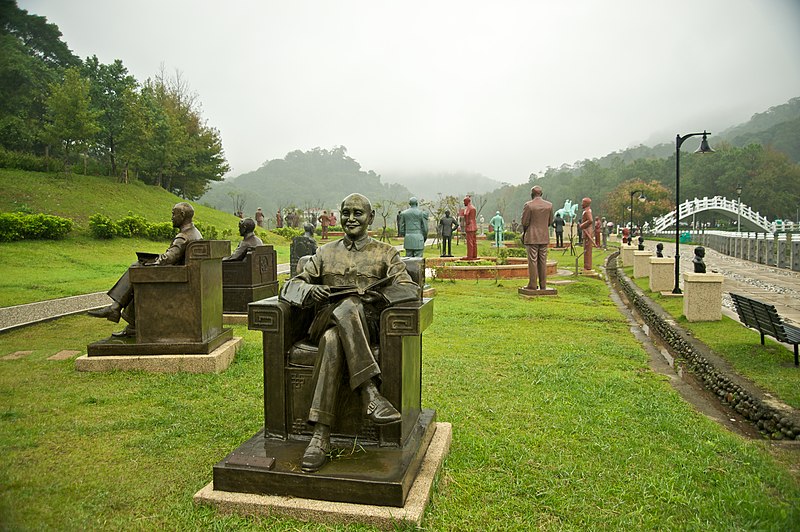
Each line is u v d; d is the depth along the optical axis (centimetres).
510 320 1012
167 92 4859
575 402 509
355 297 344
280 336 342
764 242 2391
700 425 459
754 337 784
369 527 281
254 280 926
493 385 562
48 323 898
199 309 607
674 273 1392
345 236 374
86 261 1792
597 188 8275
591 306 1241
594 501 321
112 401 494
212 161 4775
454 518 297
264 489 302
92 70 3866
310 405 340
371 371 318
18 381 552
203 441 405
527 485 338
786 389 531
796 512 304
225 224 3478
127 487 330
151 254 650
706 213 5991
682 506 318
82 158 3569
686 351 750
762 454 395
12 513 292
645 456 386
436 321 966
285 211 5884
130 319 647
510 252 2500
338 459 318
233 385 546
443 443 376
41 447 390
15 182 2688
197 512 296
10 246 1848
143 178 4169
